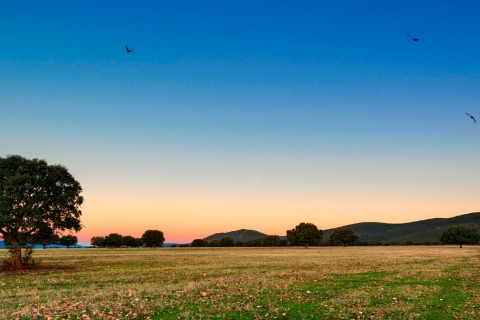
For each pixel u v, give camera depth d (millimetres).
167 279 30531
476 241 137000
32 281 29172
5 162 40250
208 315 16219
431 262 50375
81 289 24094
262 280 28500
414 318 16125
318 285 26031
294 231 155000
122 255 79000
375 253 83250
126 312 16641
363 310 17578
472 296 21547
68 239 172375
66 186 43688
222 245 189375
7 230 41500
